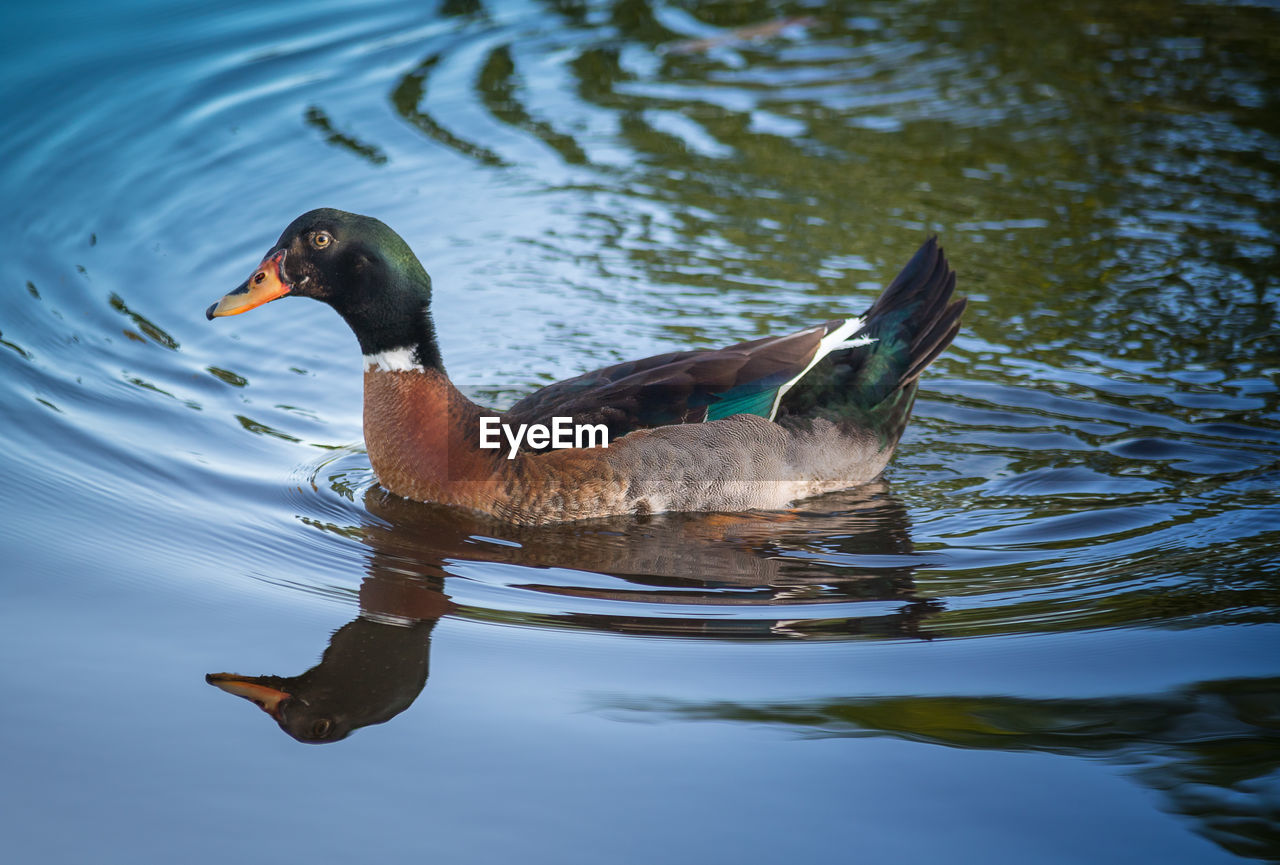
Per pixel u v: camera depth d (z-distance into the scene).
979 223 11.23
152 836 4.66
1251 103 13.43
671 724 5.41
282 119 13.07
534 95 13.67
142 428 8.36
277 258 7.54
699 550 7.26
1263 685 5.64
